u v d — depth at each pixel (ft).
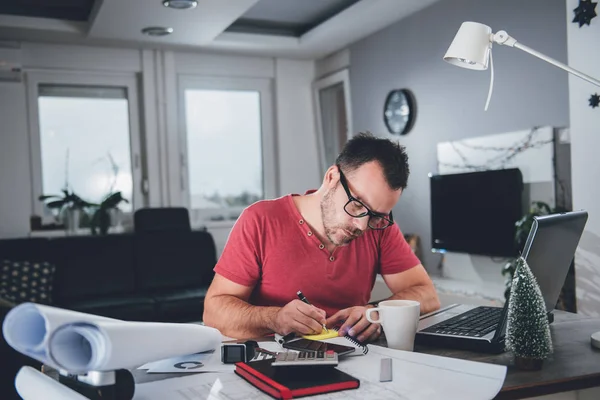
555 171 10.70
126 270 14.74
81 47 16.28
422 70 14.28
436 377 3.27
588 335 4.33
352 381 3.10
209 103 18.12
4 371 9.49
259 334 4.71
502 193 11.64
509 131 11.80
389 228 5.73
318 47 17.38
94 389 2.90
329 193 4.81
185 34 14.99
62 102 16.47
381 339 4.42
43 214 16.20
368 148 4.57
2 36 15.11
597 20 8.32
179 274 15.31
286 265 5.37
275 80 18.69
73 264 14.20
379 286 13.83
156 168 17.16
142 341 2.91
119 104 17.12
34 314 2.74
